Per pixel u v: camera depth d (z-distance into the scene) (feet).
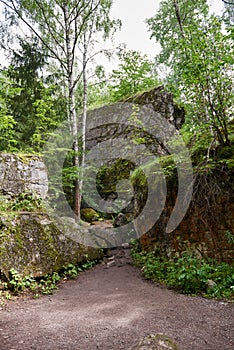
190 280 12.77
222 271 13.51
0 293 12.89
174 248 17.22
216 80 15.24
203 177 16.06
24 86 30.81
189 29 15.98
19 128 29.30
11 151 26.53
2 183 19.66
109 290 14.37
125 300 12.20
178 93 17.74
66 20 30.89
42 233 17.33
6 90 26.48
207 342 7.55
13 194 19.99
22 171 21.18
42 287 14.58
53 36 30.96
